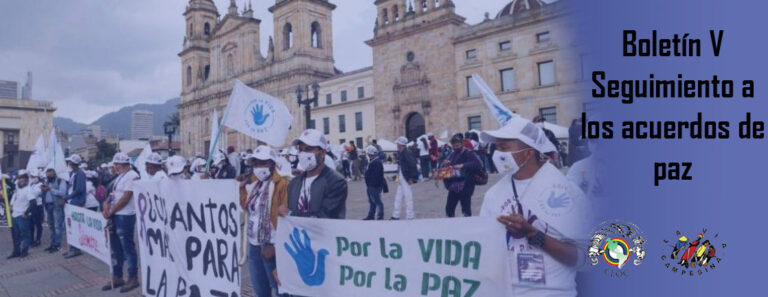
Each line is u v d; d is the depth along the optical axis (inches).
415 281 122.6
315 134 151.6
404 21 1497.3
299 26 1886.1
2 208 528.1
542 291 101.4
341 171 941.8
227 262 178.5
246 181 185.8
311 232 144.3
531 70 1226.6
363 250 133.3
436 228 119.0
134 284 244.8
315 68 1915.6
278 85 1947.6
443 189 589.0
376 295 129.8
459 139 264.7
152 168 257.8
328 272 140.3
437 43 1413.6
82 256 341.1
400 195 363.9
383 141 1144.2
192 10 2504.9
